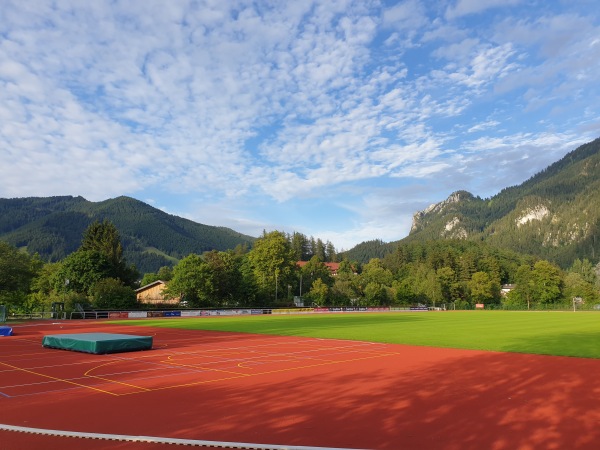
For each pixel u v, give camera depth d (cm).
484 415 1128
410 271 16300
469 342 3095
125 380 1599
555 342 3088
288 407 1198
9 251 6000
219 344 2938
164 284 9406
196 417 1095
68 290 7650
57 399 1295
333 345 2898
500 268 16938
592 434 980
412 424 1045
